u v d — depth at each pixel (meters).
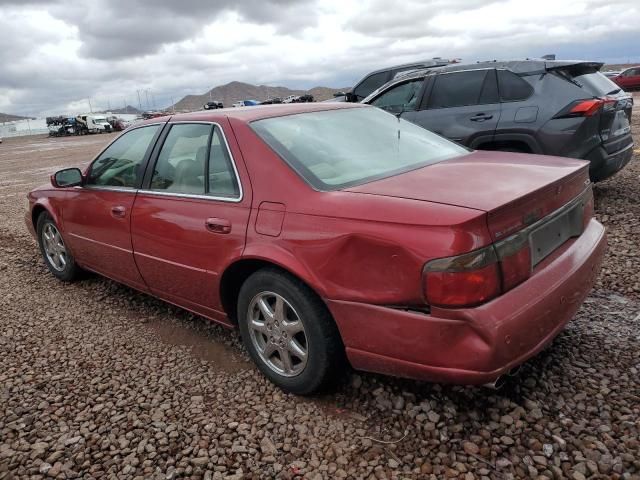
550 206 2.57
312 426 2.66
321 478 2.31
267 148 3.00
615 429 2.42
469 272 2.15
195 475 2.38
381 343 2.42
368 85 10.75
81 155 21.98
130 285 4.17
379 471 2.32
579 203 2.90
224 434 2.64
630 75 31.06
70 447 2.63
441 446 2.43
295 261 2.64
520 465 2.28
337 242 2.47
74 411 2.93
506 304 2.24
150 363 3.42
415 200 2.40
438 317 2.21
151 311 4.27
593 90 5.71
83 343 3.77
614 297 3.73
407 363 2.37
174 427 2.73
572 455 2.30
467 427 2.53
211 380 3.17
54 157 22.17
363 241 2.38
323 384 2.79
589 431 2.42
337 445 2.50
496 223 2.24
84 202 4.29
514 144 5.93
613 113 5.72
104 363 3.46
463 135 6.18
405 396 2.80
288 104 3.70
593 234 3.01
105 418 2.85
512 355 2.22
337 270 2.49
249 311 3.02
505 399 2.68
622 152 5.94
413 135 3.61
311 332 2.69
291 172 2.85
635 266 4.21
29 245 6.62
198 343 3.66
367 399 2.82
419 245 2.21
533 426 2.49
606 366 2.89
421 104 6.62
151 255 3.63
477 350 2.16
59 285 5.04
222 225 3.02
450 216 2.20
